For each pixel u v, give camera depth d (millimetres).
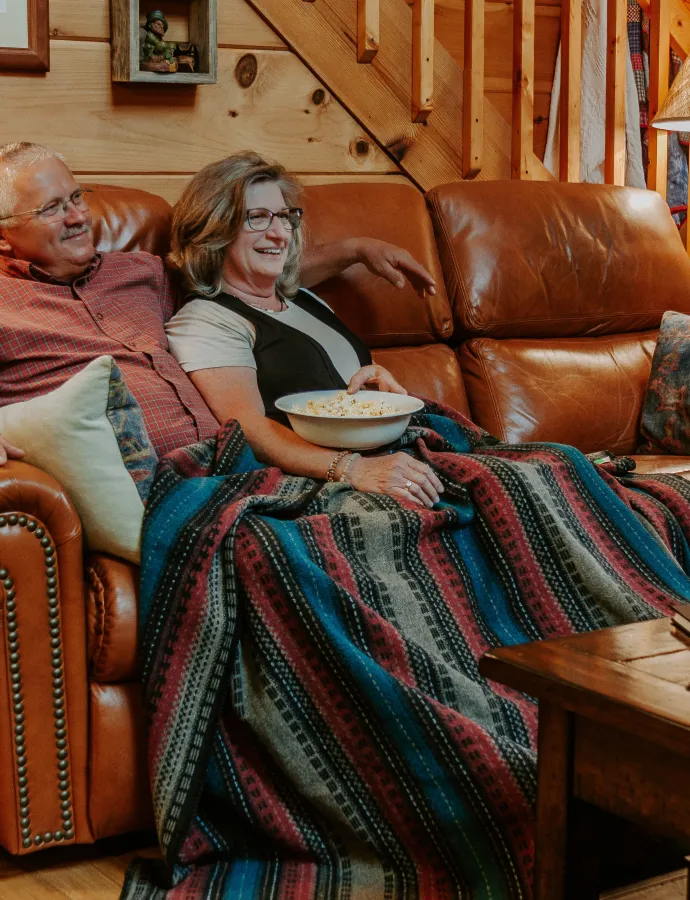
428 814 1489
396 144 3002
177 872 1515
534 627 1794
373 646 1586
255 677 1580
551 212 2768
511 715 1581
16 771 1545
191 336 2127
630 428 2723
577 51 3271
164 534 1602
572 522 1866
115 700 1583
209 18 2598
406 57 2975
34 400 1632
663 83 3418
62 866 1604
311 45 2830
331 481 1909
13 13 2447
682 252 2996
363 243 2414
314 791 1538
